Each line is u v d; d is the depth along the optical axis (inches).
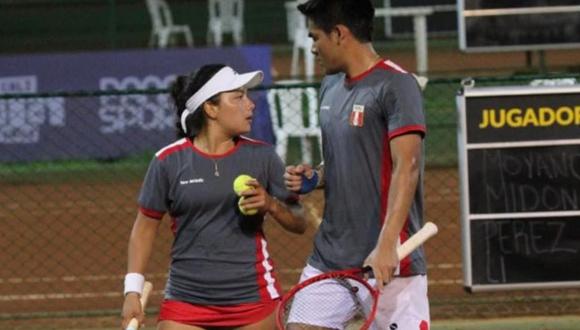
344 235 596.1
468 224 864.3
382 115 578.9
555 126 863.7
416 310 598.5
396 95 572.1
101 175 1692.9
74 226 1397.6
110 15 2073.1
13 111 1712.6
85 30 2092.8
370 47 589.3
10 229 1392.7
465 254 866.1
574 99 862.5
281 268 1144.2
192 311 608.4
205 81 600.1
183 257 609.0
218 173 601.3
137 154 1718.8
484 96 858.8
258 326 608.4
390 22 2260.1
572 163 864.3
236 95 602.2
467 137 861.2
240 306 607.2
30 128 1711.4
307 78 1923.0
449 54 2267.5
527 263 868.0
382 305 596.1
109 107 1720.0
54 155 1711.4
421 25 1887.3
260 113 1599.4
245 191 589.3
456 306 988.6
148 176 610.5
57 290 1099.3
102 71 1754.4
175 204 605.3
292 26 2261.3
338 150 592.1
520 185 864.3
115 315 986.1
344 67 588.1
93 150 1712.6
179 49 1772.9
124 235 1338.6
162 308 619.2
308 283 574.2
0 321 976.9
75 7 2092.8
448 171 1640.0
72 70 1750.7
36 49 2087.8
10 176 1695.4
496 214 864.3
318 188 618.5
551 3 1291.8
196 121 606.2
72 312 989.2
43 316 978.1
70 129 1715.1
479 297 1010.1
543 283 870.4
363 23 584.7
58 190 1624.0
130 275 611.8
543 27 1295.5
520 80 970.1
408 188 562.6
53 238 1333.7
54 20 2089.1
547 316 953.5
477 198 863.7
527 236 866.8
